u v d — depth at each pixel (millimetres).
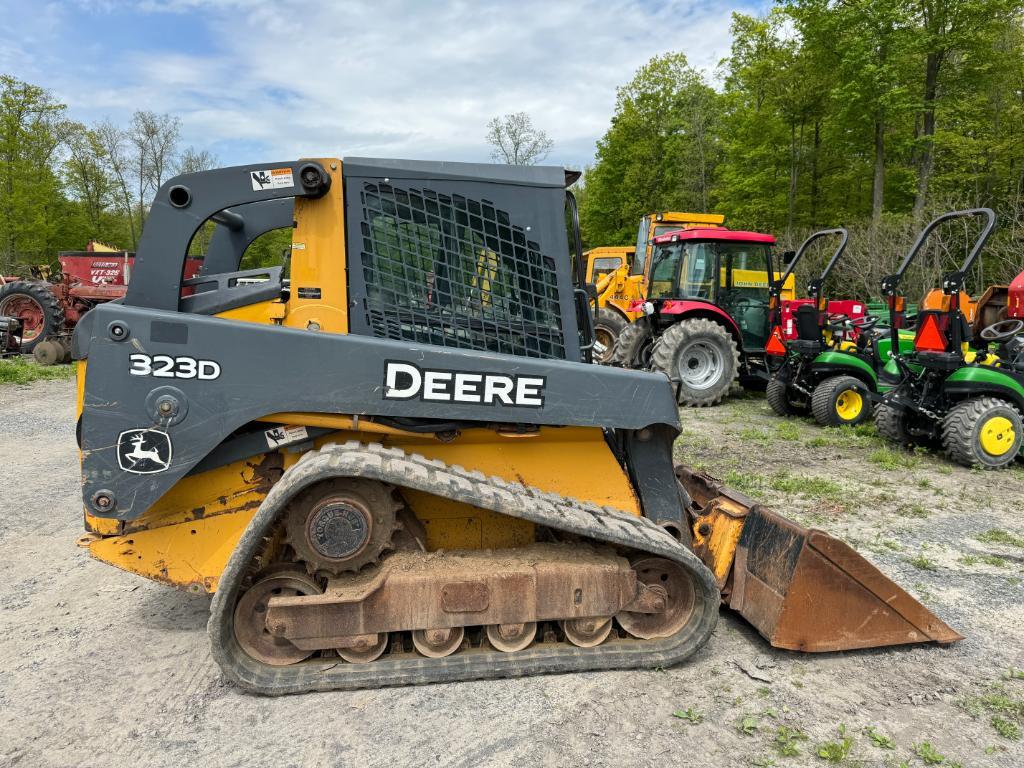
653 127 32281
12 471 6047
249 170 2795
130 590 3752
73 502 5230
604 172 33469
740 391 10805
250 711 2625
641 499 3164
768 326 10125
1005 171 17797
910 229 16422
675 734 2500
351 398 2697
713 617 2934
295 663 2791
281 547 2945
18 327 13008
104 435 2604
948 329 6094
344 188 2846
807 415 8703
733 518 3293
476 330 2973
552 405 2842
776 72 21016
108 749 2406
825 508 5000
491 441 3027
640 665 2896
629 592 2865
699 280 9766
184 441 2635
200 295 2932
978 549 4262
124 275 14156
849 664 2994
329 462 2506
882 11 16359
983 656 3064
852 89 17469
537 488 3033
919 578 3852
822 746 2422
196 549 2885
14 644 3150
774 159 22094
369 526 2695
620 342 10016
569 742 2447
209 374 2635
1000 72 17516
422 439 2928
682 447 6891
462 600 2738
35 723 2553
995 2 15961
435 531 3014
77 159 35500
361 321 2865
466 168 2961
